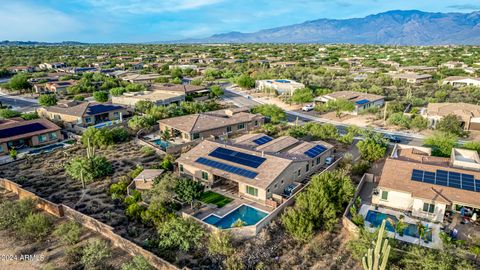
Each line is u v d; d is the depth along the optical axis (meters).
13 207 34.75
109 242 30.98
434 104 77.12
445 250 27.42
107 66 178.12
